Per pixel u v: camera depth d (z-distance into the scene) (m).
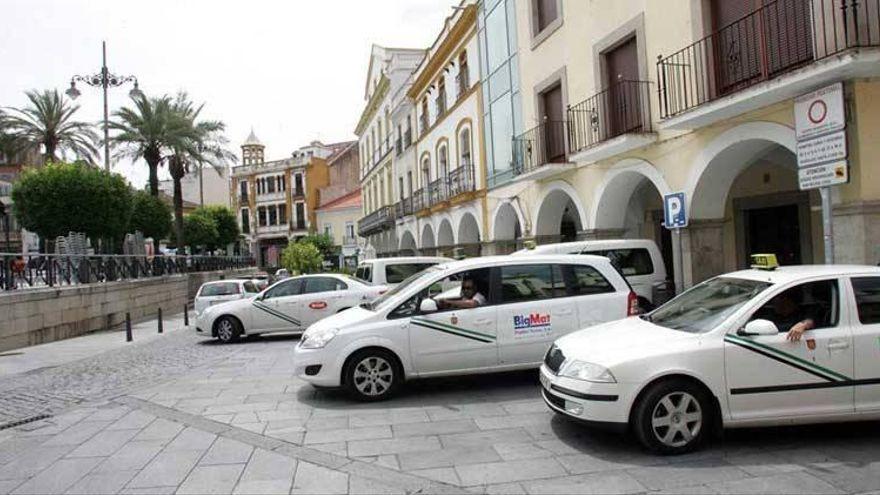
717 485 4.68
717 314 5.74
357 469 5.29
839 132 7.09
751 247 14.39
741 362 5.36
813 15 8.10
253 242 77.31
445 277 8.00
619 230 14.66
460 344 7.76
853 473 4.85
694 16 10.93
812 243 12.74
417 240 32.25
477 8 21.98
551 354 6.22
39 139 31.19
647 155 12.55
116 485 5.10
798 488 4.59
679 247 10.49
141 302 24.33
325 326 7.93
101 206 22.81
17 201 22.50
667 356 5.35
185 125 32.69
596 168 14.47
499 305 7.93
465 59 23.91
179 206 34.47
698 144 11.02
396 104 37.31
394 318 7.78
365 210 53.06
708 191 11.22
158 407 7.79
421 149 31.52
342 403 7.64
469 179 23.45
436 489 4.80
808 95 7.57
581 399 5.46
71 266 19.02
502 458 5.44
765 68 8.99
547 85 16.55
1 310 14.98
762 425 5.39
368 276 16.50
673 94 11.47
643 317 6.64
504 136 19.94
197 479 5.16
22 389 9.63
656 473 4.96
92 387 9.47
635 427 5.36
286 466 5.41
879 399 5.40
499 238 21.12
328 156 78.38
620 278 8.35
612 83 13.83
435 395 7.86
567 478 4.93
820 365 5.37
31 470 5.58
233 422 6.92
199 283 34.78
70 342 16.70
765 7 9.04
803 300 5.61
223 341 14.89
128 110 31.94
